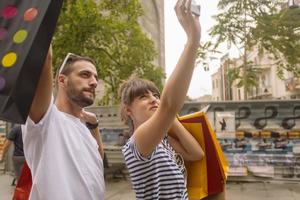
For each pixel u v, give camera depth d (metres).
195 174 2.38
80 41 14.65
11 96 1.27
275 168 10.64
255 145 10.78
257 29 20.11
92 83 2.33
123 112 2.20
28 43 1.32
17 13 1.41
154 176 1.94
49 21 1.37
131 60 17.33
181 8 1.77
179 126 2.28
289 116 10.67
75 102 2.31
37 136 1.96
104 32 15.44
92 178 2.12
